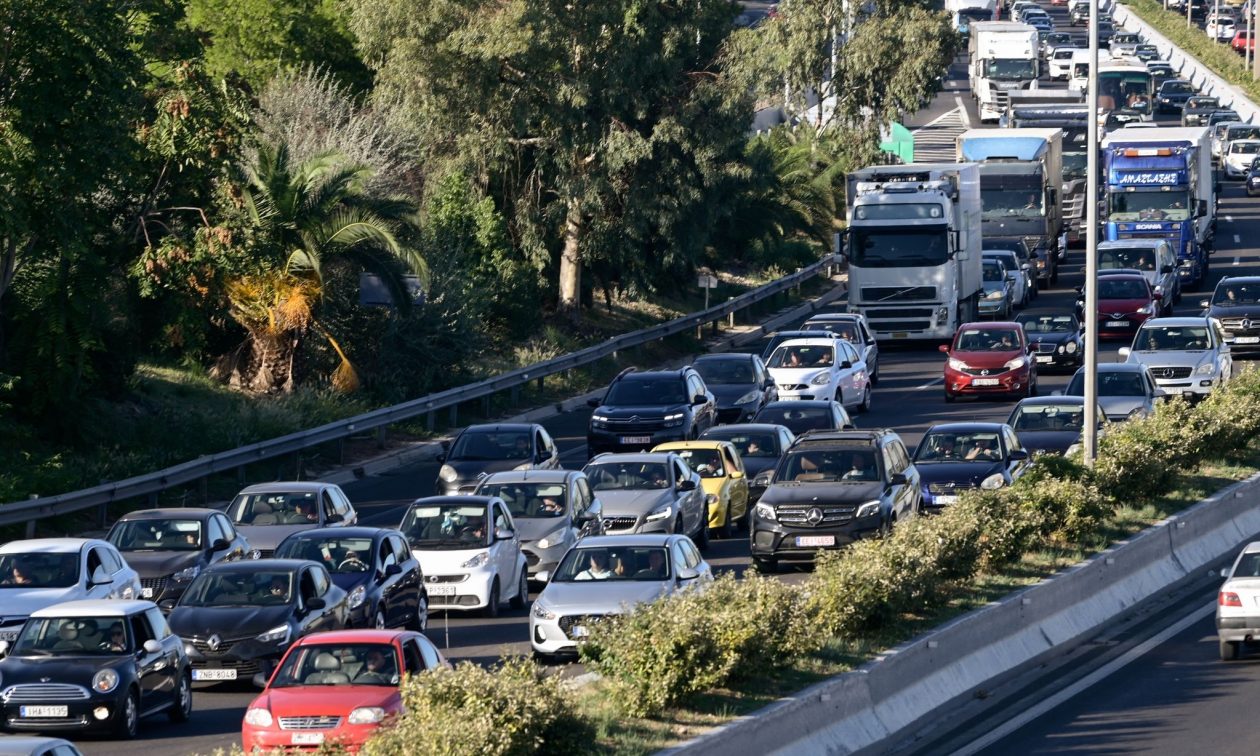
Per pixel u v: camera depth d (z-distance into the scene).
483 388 135.62
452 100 156.12
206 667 63.50
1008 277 187.62
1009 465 90.94
